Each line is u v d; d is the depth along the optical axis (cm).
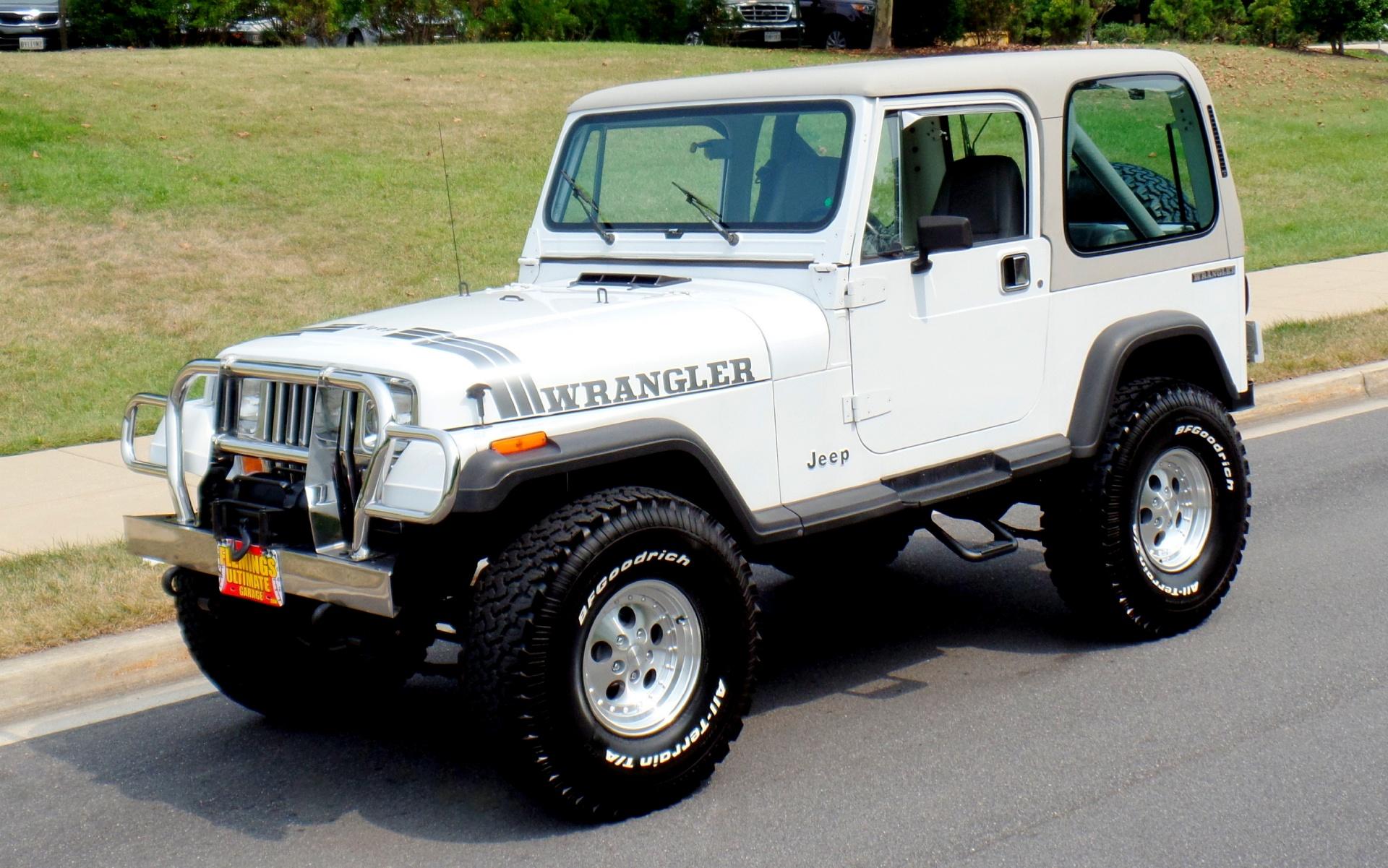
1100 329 525
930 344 475
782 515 441
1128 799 411
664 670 413
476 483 369
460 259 1247
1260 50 2748
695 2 2561
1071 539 518
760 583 638
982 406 492
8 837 417
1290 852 377
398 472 378
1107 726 464
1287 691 487
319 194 1391
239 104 1661
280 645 473
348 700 497
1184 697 485
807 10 2566
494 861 387
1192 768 430
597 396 402
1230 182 573
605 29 2617
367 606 379
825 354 450
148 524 439
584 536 384
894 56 2339
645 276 498
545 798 391
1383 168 1830
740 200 480
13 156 1359
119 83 1680
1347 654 519
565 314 432
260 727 496
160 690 534
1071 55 525
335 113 1672
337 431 394
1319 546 654
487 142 1625
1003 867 374
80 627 545
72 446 822
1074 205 515
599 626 398
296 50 2088
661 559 398
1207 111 565
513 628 376
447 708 510
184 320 1058
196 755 472
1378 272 1298
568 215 534
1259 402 920
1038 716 474
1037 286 502
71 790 448
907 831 396
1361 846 380
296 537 405
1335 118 2147
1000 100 492
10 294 1076
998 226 494
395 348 398
